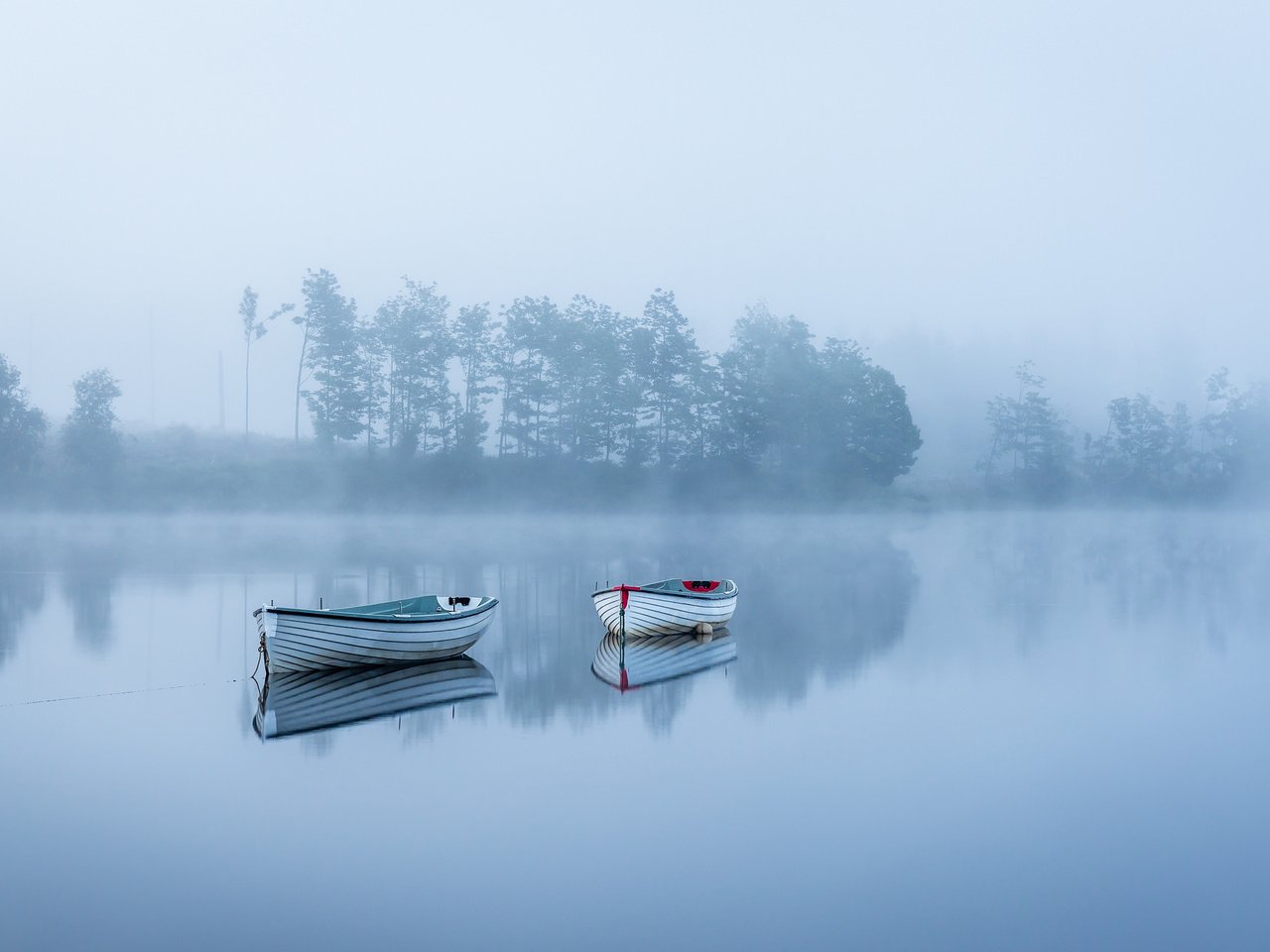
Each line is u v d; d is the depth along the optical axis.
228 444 119.00
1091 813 14.52
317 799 15.07
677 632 30.66
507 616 35.59
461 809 14.65
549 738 18.52
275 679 23.52
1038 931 10.91
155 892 11.84
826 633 31.33
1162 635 30.52
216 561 53.62
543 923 11.05
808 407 122.94
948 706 21.16
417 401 115.06
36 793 15.30
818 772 16.48
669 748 17.91
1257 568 54.62
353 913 11.28
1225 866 12.66
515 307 117.31
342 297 110.06
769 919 11.16
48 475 102.75
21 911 11.29
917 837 13.63
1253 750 17.75
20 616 33.38
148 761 17.02
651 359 119.38
